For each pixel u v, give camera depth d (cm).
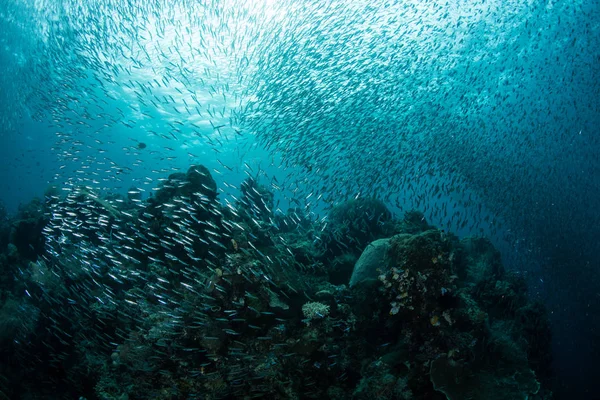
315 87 1598
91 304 1023
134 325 936
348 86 1675
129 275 1048
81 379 916
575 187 2391
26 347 1062
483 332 765
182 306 816
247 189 1378
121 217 1290
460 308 777
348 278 1165
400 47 1809
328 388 764
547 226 2248
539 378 1202
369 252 993
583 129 2458
